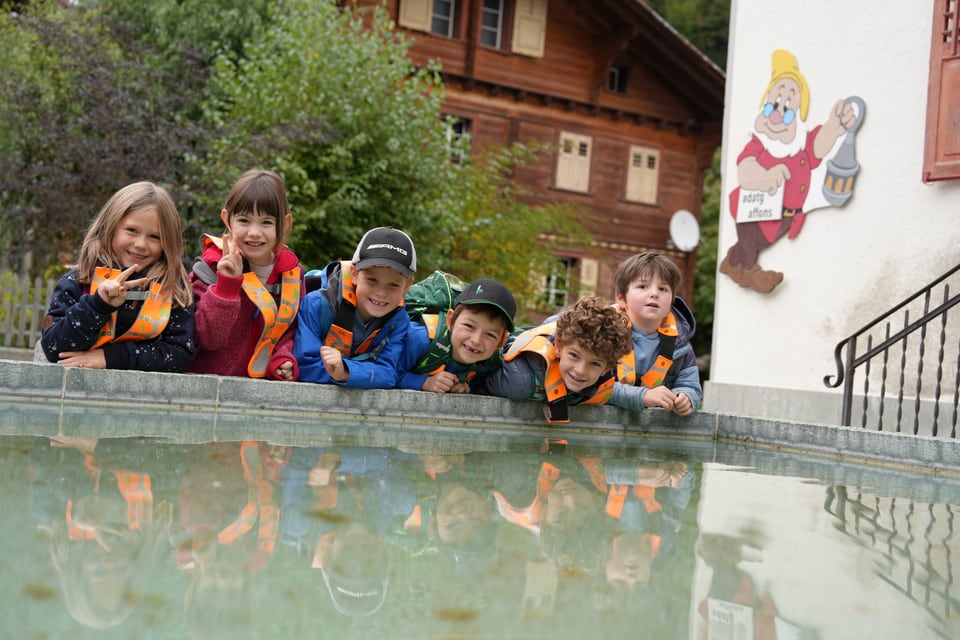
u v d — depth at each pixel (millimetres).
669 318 3562
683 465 2408
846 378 4973
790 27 6730
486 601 879
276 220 2934
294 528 1133
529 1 18453
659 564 1102
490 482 1702
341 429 2541
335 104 9820
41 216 9656
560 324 2990
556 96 18562
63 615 751
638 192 19672
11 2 13578
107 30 10867
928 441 2893
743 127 7074
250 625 761
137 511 1154
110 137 9445
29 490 1238
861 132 6160
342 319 2973
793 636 840
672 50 18438
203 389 2682
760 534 1371
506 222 12320
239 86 10125
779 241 6711
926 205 5730
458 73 17922
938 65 5516
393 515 1273
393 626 782
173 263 2777
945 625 911
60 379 2518
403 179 10383
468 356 3029
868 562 1214
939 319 5582
